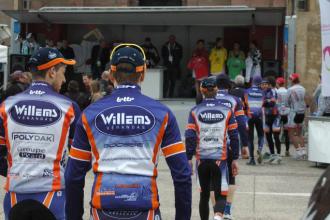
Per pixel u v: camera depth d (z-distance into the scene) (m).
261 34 25.66
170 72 25.61
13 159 5.34
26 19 26.12
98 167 4.19
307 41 23.89
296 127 17.73
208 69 25.05
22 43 25.89
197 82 24.89
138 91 4.33
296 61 23.95
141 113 4.21
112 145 4.18
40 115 5.31
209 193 8.70
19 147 5.31
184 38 27.50
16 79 12.62
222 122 8.61
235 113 9.30
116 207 4.11
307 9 23.98
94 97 13.77
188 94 26.22
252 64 24.12
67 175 4.31
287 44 23.95
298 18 24.03
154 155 4.20
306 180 13.97
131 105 4.24
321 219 2.33
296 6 24.09
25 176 5.29
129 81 4.34
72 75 24.95
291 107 17.70
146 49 25.42
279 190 12.68
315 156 15.98
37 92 5.37
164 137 4.23
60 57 5.46
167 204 11.04
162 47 26.19
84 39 27.42
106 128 4.20
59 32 27.02
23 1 28.72
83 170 4.31
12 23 26.94
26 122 5.30
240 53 24.55
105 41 26.88
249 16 24.09
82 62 27.33
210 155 8.61
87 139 4.27
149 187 4.15
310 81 23.97
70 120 5.36
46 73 5.42
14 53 25.62
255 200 11.58
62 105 5.36
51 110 5.32
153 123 4.20
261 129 16.22
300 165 16.45
